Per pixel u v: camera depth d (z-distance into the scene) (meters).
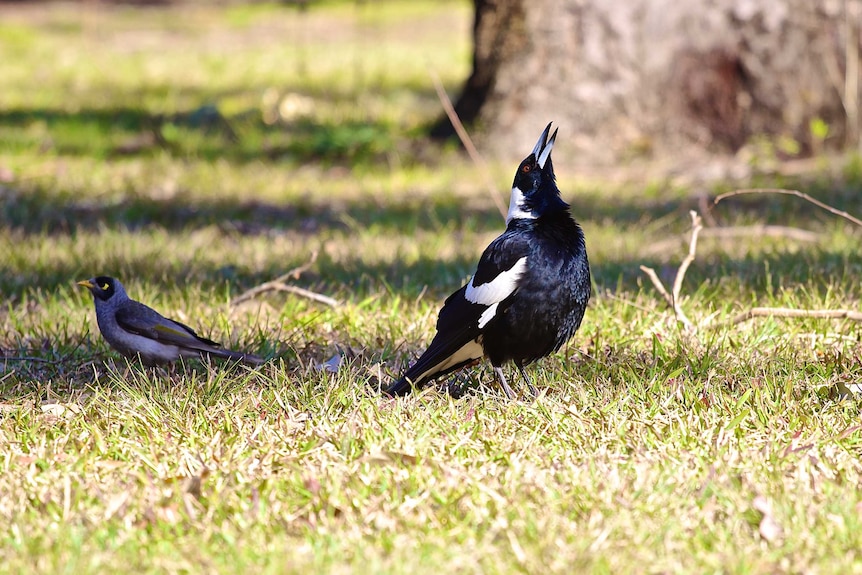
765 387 8.44
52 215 17.14
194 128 24.75
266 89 31.53
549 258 8.38
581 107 20.92
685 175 19.84
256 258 14.37
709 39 20.75
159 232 15.73
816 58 20.62
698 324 10.31
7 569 6.04
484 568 5.98
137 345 9.26
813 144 20.64
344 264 13.84
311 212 17.80
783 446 7.43
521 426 7.85
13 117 26.58
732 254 13.88
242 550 6.18
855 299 11.31
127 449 7.62
